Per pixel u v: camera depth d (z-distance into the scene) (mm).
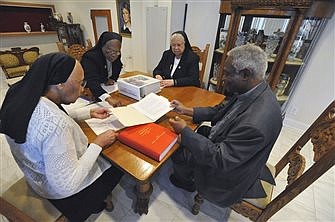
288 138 2164
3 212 789
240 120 787
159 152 776
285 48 1832
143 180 714
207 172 947
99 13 3701
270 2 1738
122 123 938
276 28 1984
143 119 993
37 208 832
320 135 921
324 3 1630
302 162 989
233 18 2033
